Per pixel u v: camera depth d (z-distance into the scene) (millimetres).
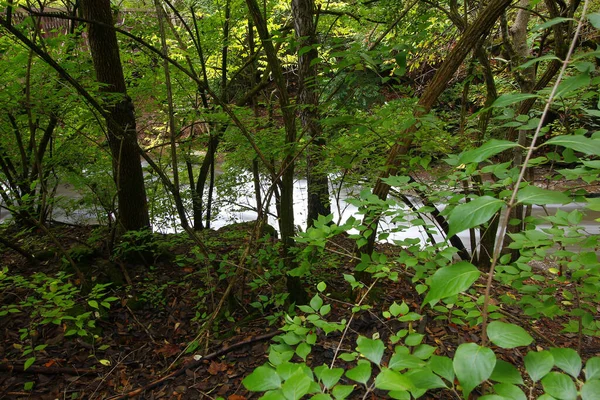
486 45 4359
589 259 1529
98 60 3688
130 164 4059
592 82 1281
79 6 4492
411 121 2320
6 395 2650
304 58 3221
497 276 1773
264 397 752
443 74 2436
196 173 7133
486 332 734
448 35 5473
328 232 1838
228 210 6336
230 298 3562
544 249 1665
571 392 679
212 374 2809
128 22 5133
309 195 5117
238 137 4621
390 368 853
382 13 4648
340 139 3291
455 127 4871
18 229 5359
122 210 4207
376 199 1991
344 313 3219
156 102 5535
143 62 5270
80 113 4164
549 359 721
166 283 3996
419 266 1752
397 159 2736
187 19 6039
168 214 5520
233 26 5902
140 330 3420
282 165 3031
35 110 3373
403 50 2092
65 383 2795
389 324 3035
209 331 3240
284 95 2883
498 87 5488
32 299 2711
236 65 6828
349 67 2562
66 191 6848
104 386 2799
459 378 672
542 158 1623
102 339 3238
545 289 1803
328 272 4086
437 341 2912
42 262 4352
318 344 2824
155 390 2709
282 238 3283
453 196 1876
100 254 4379
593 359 731
